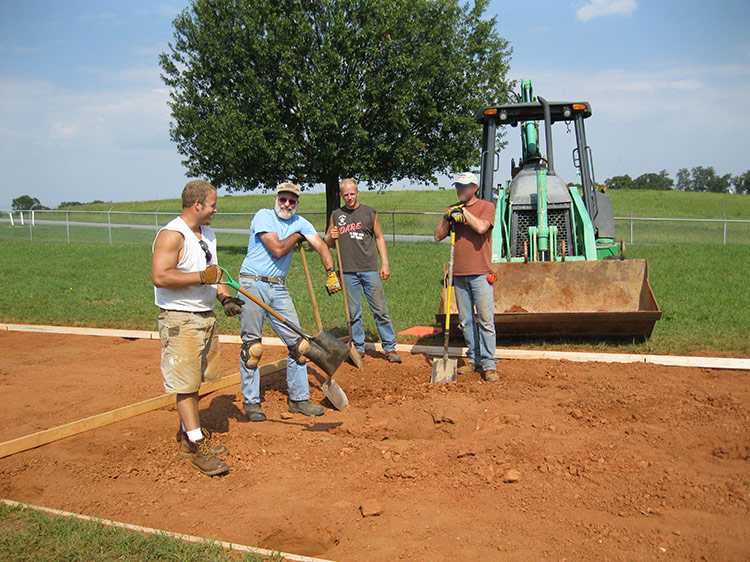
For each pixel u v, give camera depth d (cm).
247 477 423
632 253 2053
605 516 356
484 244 639
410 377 676
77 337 934
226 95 2231
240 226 3903
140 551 320
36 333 968
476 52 2281
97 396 624
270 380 677
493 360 642
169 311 435
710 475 404
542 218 830
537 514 360
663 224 3192
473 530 343
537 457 436
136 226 3972
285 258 548
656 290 1188
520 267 796
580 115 915
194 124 2250
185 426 438
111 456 462
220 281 487
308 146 2217
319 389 641
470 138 2255
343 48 2078
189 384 432
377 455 453
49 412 574
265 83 2162
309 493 395
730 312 943
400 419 525
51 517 355
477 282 638
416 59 2092
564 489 389
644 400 559
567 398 569
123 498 392
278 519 359
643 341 771
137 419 545
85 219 4731
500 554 318
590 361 702
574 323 744
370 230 719
